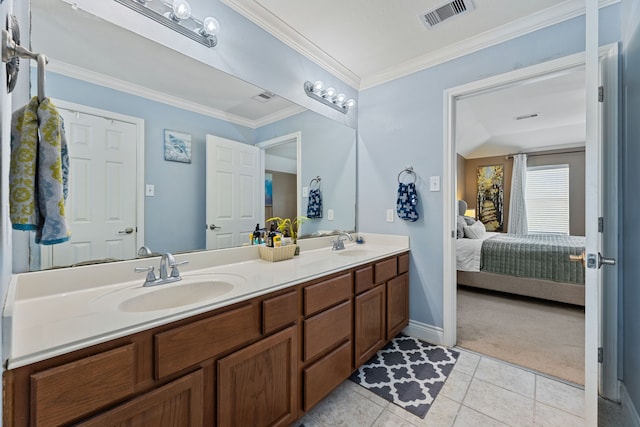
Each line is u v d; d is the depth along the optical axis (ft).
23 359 2.16
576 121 13.50
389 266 6.94
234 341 3.57
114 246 4.24
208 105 5.37
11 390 2.14
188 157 5.15
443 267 7.34
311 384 4.63
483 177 20.62
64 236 2.27
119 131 4.30
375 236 8.55
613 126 5.15
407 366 6.35
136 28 4.34
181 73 4.94
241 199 6.00
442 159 7.34
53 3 3.69
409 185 7.74
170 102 4.86
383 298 6.70
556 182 18.08
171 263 4.31
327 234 8.05
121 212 4.32
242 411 3.65
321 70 7.68
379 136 8.54
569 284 9.87
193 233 5.21
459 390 5.51
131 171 4.43
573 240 12.06
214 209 5.54
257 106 6.17
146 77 4.55
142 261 4.44
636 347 4.33
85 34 3.94
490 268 11.25
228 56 5.51
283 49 6.62
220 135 5.60
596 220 3.50
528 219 18.95
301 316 4.55
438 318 7.44
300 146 7.20
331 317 5.08
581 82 9.66
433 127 7.48
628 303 4.77
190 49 4.95
